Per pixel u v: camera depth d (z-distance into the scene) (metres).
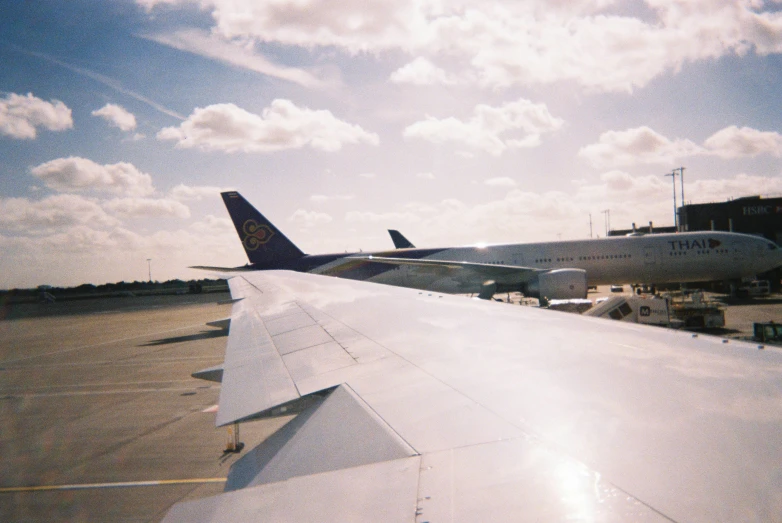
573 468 2.03
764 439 2.10
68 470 10.61
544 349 4.23
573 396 2.95
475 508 1.79
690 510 1.60
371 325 6.34
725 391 2.76
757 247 36.25
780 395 2.63
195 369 21.88
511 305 7.47
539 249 36.66
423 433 2.71
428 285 37.31
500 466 2.14
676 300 27.98
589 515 1.62
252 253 39.88
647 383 3.02
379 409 3.22
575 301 27.67
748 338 22.55
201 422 13.77
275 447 3.11
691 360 3.47
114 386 19.17
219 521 2.03
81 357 27.19
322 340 5.84
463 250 37.12
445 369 3.96
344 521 1.85
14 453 11.77
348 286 11.78
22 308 89.81
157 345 30.12
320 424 3.22
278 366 4.97
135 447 11.92
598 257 36.03
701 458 1.98
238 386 4.52
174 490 9.52
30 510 8.84
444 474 2.15
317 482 2.28
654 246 36.25
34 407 16.33
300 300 9.59
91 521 8.41
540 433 2.46
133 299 102.50
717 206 59.44
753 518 1.51
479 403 3.05
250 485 2.65
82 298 126.25
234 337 7.00
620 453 2.12
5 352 31.28
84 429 13.56
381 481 2.18
